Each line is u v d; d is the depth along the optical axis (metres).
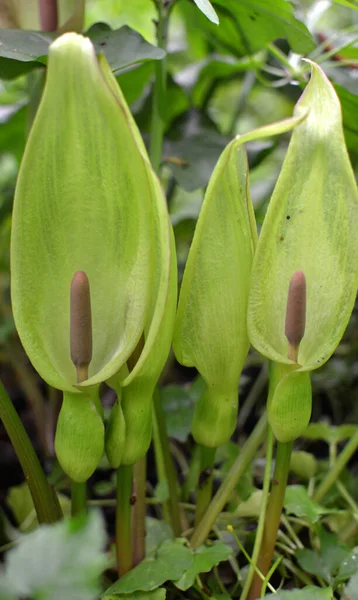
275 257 0.48
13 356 0.77
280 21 0.59
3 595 0.36
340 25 0.97
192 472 0.60
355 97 0.60
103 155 0.45
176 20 0.98
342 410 0.80
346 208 0.46
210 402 0.49
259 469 0.66
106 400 0.80
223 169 0.45
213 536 0.56
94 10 0.86
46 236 0.46
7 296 0.87
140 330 0.45
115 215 0.46
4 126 0.70
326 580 0.52
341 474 0.64
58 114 0.44
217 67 0.74
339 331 0.47
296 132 0.46
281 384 0.47
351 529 0.57
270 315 0.48
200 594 0.51
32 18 0.62
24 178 0.44
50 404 0.73
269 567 0.52
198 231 0.46
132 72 0.64
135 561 0.52
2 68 0.54
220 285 0.47
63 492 0.66
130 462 0.48
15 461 0.71
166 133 0.68
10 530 0.58
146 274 0.45
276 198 0.46
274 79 0.74
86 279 0.45
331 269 0.47
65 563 0.36
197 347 0.48
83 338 0.45
